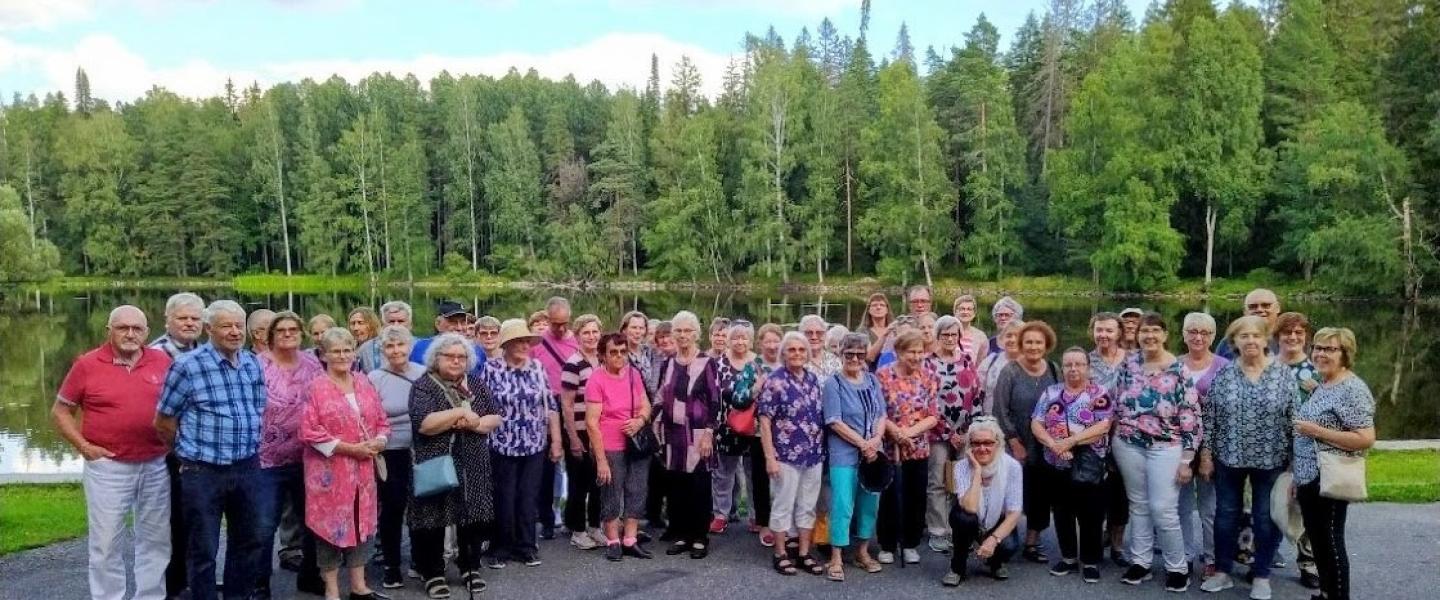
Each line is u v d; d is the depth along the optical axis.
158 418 5.04
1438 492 8.16
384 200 57.03
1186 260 40.44
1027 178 45.16
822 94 49.72
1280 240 37.81
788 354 6.23
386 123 60.03
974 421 6.07
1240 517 6.09
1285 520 5.61
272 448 5.57
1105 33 54.19
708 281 51.06
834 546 6.14
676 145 52.97
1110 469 6.19
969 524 5.92
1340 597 5.37
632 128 55.09
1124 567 6.45
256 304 43.97
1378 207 32.62
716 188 50.47
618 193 54.44
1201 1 42.97
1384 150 31.84
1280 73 39.03
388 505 5.88
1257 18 44.50
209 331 5.18
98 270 60.28
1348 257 31.72
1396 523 7.35
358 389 5.55
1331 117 33.50
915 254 44.66
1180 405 5.81
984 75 47.94
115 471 5.16
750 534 7.27
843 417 6.16
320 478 5.39
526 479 6.34
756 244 48.12
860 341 6.23
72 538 7.07
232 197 62.03
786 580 6.14
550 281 54.28
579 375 6.70
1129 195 37.28
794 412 6.21
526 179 56.25
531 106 65.12
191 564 5.14
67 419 5.10
